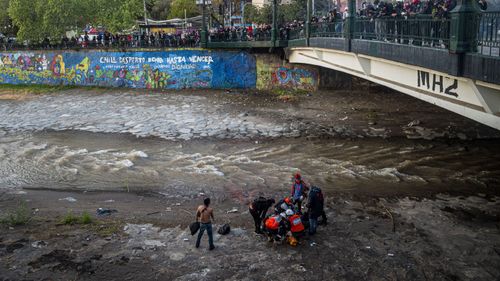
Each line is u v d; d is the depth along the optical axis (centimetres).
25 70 4638
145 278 1146
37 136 2958
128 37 4488
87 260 1228
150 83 4338
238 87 4234
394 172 2100
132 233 1417
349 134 2794
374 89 3925
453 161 2248
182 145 2675
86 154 2530
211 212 1291
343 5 4141
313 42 2859
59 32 4719
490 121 1241
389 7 1898
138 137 2870
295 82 4109
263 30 4031
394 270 1189
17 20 4775
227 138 2792
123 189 1966
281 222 1327
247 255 1266
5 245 1311
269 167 2227
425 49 1380
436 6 1544
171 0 7700
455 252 1289
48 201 1809
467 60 1170
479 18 1141
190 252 1286
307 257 1257
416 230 1446
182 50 4244
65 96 4159
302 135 2806
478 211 1622
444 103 1440
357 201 1733
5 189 1970
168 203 1775
